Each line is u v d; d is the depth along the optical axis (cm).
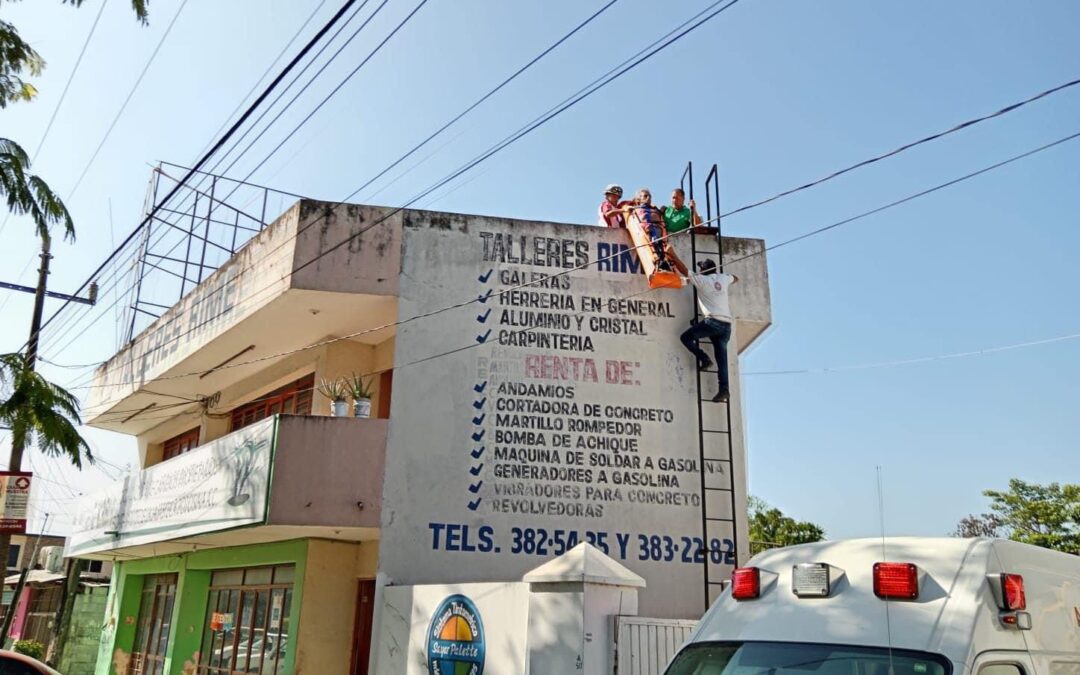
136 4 1077
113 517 1819
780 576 532
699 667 509
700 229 1388
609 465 1253
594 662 809
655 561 1225
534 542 1205
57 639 2189
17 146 1261
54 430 1447
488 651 927
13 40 1182
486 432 1241
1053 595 520
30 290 1936
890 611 464
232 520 1252
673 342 1326
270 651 1466
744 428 1366
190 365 1694
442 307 1288
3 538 1499
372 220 1348
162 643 1911
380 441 1230
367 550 1378
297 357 1595
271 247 1383
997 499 2767
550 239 1344
